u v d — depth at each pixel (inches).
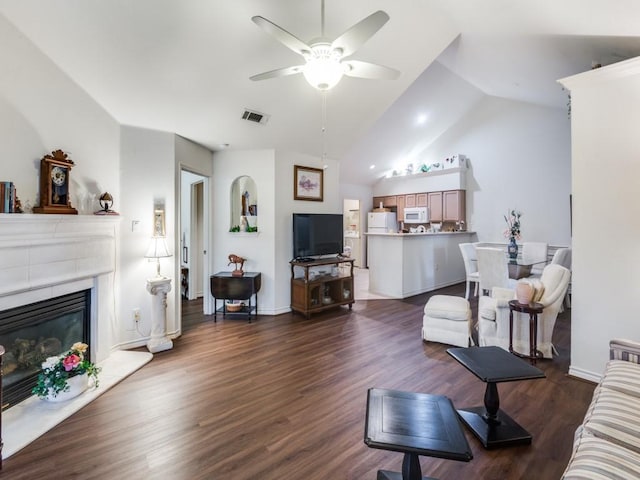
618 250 96.2
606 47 100.0
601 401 61.7
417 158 310.7
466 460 48.9
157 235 136.0
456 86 234.2
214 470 67.1
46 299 96.3
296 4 99.9
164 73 112.8
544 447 74.4
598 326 101.0
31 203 93.8
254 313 177.9
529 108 236.5
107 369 110.6
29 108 93.0
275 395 96.4
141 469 67.2
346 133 177.2
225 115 140.9
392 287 223.3
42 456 70.6
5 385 87.2
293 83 133.0
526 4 89.9
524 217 241.6
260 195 175.6
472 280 212.2
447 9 111.9
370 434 53.7
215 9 96.4
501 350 86.4
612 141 96.1
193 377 107.7
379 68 85.3
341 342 138.9
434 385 102.3
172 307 141.9
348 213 365.1
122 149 128.3
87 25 92.7
